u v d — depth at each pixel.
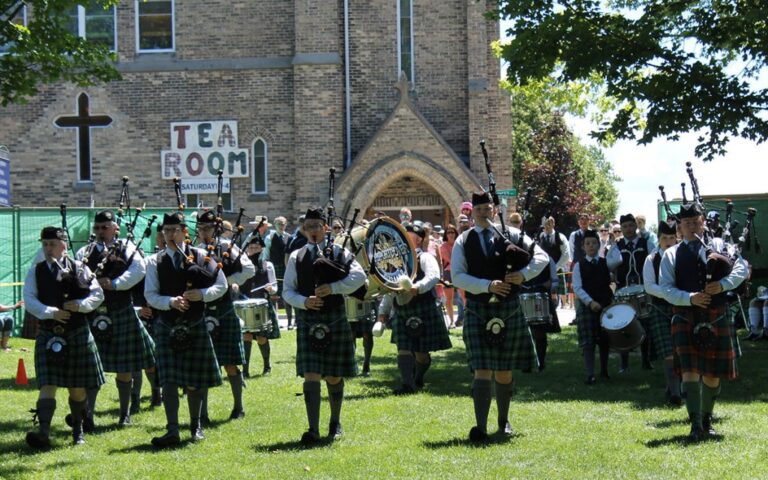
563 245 12.76
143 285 9.45
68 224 17.33
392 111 24.23
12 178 24.97
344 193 24.22
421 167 24.14
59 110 24.94
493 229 7.98
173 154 24.91
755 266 17.22
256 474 6.96
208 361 8.26
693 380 7.91
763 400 9.87
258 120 24.92
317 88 24.52
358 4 24.94
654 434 8.09
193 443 8.17
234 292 11.96
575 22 14.54
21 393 10.95
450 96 25.02
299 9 24.52
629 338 10.84
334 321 8.09
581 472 6.77
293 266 8.12
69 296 7.98
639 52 14.53
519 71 14.91
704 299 7.74
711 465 6.89
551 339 16.00
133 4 24.92
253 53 24.94
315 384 8.07
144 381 12.00
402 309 10.80
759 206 17.33
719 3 14.88
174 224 8.18
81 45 13.35
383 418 9.08
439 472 6.86
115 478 6.96
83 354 8.14
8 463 7.50
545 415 9.07
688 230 8.05
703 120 14.62
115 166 24.97
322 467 7.11
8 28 12.55
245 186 24.89
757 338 15.22
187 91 24.94
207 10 24.95
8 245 16.70
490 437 7.98
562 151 40.94
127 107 24.95
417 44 24.98
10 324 14.95
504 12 15.30
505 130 24.84
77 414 8.28
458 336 16.19
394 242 10.72
